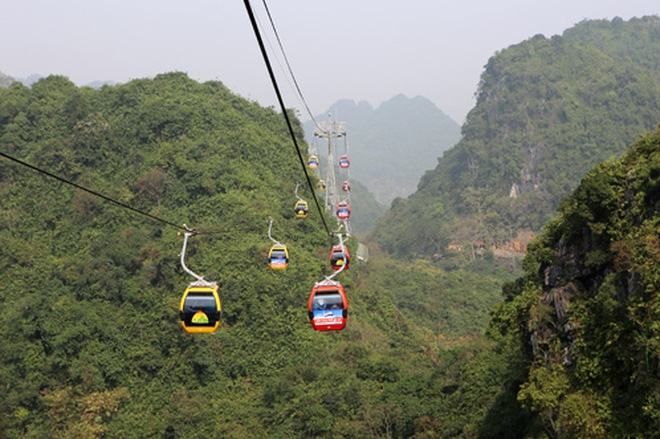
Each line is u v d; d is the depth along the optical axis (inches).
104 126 2025.1
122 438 1246.9
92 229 1742.1
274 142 2223.2
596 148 4065.0
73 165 1908.2
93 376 1332.4
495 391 1007.6
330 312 494.3
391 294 2407.7
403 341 1701.5
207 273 1536.7
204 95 2341.3
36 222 1806.1
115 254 1585.9
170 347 1408.7
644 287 530.6
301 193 2078.0
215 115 2148.1
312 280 1610.5
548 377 640.4
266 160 2091.5
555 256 749.3
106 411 1280.8
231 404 1289.4
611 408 546.6
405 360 1456.7
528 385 673.0
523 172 4222.4
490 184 4343.0
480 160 4515.3
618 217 626.8
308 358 1411.2
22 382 1337.4
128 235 1663.4
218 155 1968.5
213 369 1366.9
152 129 2034.9
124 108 2180.1
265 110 2482.8
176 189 1851.6
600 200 638.5
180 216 1771.7
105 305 1489.9
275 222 1782.7
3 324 1439.5
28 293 1556.3
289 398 1266.0
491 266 3580.2
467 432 961.5
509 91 4650.6
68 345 1364.4
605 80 4456.2
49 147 1929.1
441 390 1182.3
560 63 4694.9
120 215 1753.2
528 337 778.8
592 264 636.1
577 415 556.7
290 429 1189.1
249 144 2069.4
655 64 5492.1
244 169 1973.4
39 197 1865.2
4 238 1708.9
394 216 4867.1
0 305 1526.8
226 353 1407.5
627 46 5762.8
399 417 1132.5
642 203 595.5
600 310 599.5
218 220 1740.9
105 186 1878.7
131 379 1366.9
